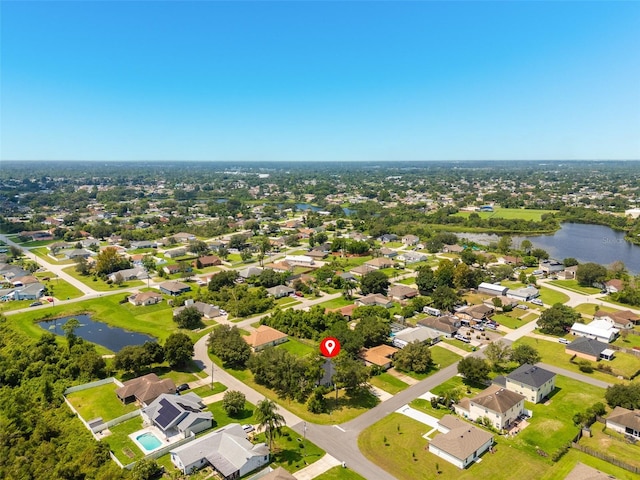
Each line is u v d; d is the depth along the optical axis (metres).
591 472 73.25
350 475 78.31
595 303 175.75
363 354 124.44
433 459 82.56
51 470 77.81
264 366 107.44
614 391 99.81
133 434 89.62
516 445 86.31
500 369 120.00
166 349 118.44
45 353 122.88
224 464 78.62
